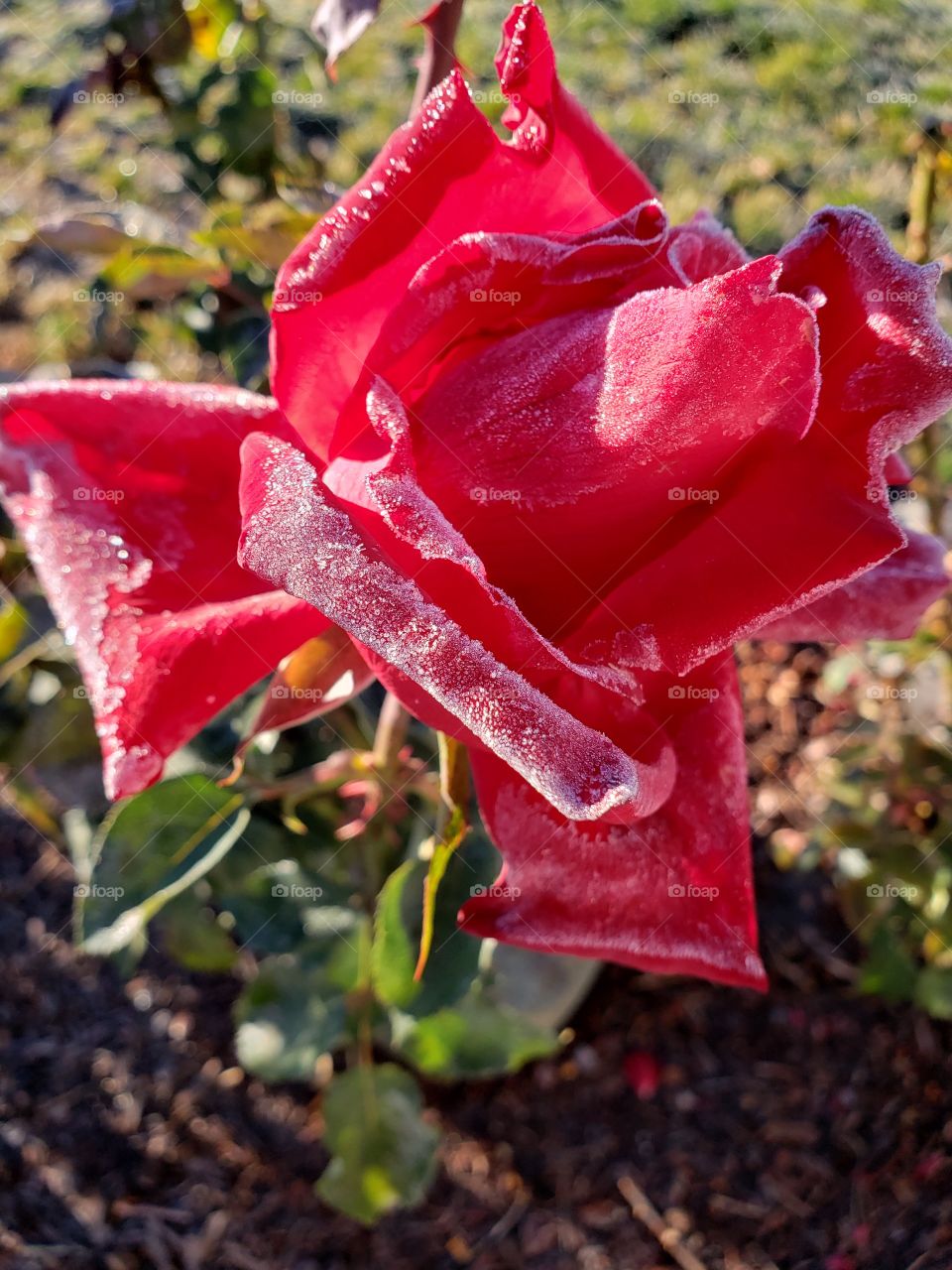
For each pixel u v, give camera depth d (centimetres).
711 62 53
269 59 25
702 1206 28
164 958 31
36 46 53
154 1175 28
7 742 24
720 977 12
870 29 54
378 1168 25
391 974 19
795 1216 28
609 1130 29
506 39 10
